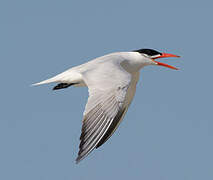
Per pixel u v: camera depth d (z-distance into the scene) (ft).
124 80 41.32
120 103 39.63
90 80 42.47
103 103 39.29
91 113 38.75
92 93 40.29
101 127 38.47
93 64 46.93
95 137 38.04
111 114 39.01
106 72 43.09
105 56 49.57
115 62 46.14
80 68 50.44
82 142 37.70
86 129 38.09
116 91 40.14
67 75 50.83
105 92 40.04
